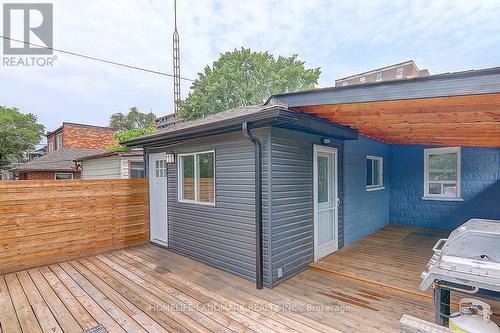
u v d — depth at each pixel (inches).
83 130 675.4
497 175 243.4
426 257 184.7
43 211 185.9
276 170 149.2
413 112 123.4
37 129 953.5
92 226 208.1
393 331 104.2
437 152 274.8
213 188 180.9
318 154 187.0
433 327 60.5
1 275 167.9
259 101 725.3
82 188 203.9
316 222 179.5
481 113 117.0
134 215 234.5
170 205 220.1
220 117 179.3
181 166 210.5
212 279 158.6
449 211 268.1
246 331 105.7
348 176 219.1
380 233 256.4
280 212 151.6
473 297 124.8
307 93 128.0
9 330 108.7
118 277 162.7
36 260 181.8
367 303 127.1
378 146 274.4
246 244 158.2
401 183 297.1
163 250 222.1
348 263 173.8
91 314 119.7
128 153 370.3
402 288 136.0
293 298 133.0
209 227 183.0
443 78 92.8
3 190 171.2
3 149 780.6
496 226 95.7
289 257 157.6
